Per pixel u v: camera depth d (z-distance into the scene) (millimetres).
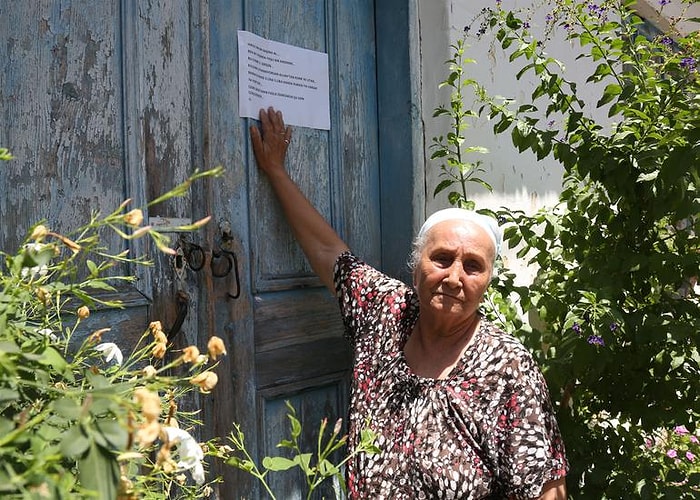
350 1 2336
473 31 2662
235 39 1943
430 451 1593
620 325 2121
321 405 2211
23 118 1473
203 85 1839
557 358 2260
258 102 2008
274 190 2049
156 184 1722
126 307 1627
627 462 2287
